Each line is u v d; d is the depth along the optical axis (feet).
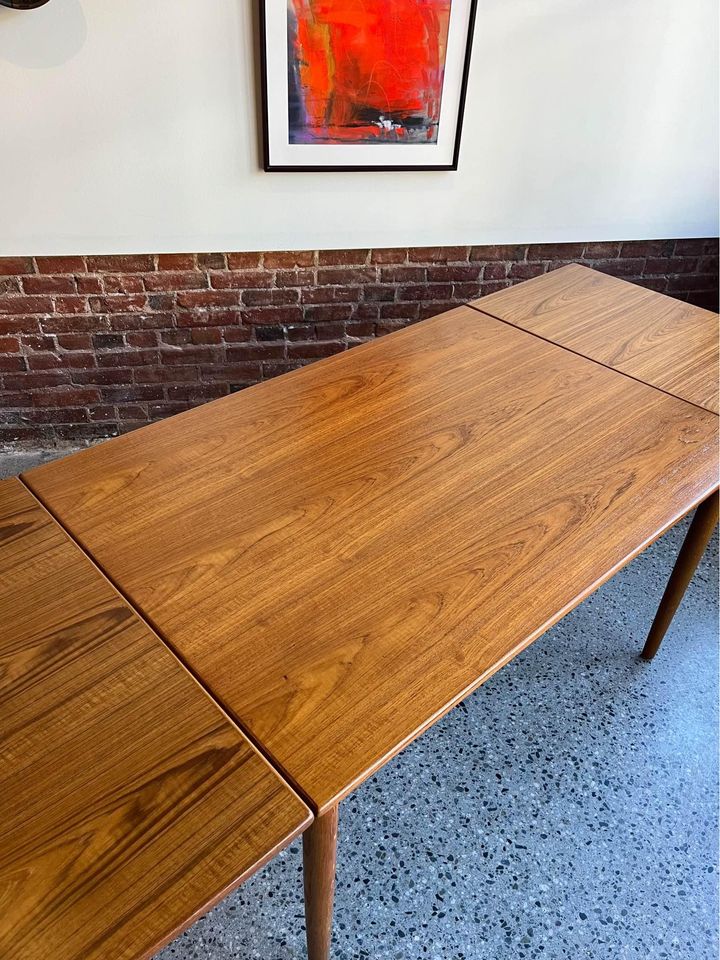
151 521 4.25
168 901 2.65
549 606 3.80
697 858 5.31
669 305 6.73
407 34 6.97
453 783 5.66
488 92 7.52
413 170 7.76
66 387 8.25
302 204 7.78
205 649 3.54
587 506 4.43
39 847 2.79
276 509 4.34
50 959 2.50
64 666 3.44
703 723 6.15
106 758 3.09
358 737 3.19
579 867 5.23
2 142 6.70
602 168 8.34
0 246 7.24
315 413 5.15
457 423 5.09
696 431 5.09
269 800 2.96
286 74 6.93
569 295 6.84
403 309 8.78
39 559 4.00
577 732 6.04
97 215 7.30
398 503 4.41
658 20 7.47
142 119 6.89
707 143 8.44
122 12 6.32
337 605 3.77
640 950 4.83
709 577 7.46
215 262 7.88
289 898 4.99
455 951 4.78
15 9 6.07
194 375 8.57
